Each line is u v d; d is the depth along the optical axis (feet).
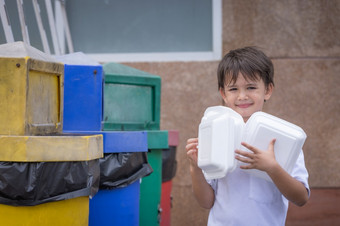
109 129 10.84
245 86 6.95
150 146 10.23
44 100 7.55
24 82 6.68
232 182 6.77
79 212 6.75
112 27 16.40
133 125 11.18
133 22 16.40
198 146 6.41
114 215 8.19
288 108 15.21
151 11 16.35
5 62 6.68
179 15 16.26
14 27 11.79
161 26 16.31
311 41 15.25
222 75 7.25
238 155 6.31
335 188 15.10
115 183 8.07
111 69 11.06
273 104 15.26
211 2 16.08
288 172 6.28
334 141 15.14
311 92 15.21
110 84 10.96
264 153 6.00
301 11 15.29
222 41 15.64
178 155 15.49
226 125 5.95
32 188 6.23
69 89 9.14
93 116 9.18
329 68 15.21
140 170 8.61
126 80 11.07
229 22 15.57
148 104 11.48
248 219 6.61
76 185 6.55
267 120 6.25
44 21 13.76
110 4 16.42
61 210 6.51
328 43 15.21
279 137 6.15
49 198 6.36
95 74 9.20
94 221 8.07
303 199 6.40
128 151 8.24
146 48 16.34
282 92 15.26
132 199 8.48
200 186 6.93
